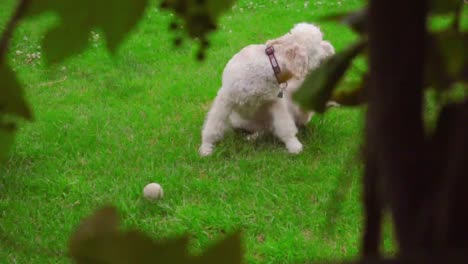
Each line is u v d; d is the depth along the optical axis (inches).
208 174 240.4
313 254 185.9
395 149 21.8
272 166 243.8
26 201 222.7
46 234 198.1
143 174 239.3
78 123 291.0
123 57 380.2
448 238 20.4
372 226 28.0
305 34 251.6
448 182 20.4
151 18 440.8
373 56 21.5
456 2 28.5
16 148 256.7
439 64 27.3
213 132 259.0
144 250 18.6
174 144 269.6
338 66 29.3
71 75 355.3
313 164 247.0
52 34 21.1
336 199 36.9
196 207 215.9
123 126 288.5
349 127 278.7
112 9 21.1
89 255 18.5
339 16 30.5
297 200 219.3
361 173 29.0
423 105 21.6
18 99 21.1
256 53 251.9
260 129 270.7
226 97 256.7
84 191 227.0
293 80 254.1
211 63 377.1
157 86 343.6
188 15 24.4
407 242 21.9
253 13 481.1
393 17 20.9
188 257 18.7
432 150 22.0
